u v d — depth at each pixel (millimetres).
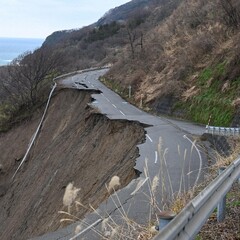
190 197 7641
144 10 123812
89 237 7723
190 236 4574
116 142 25719
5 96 68875
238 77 30188
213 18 46281
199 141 22250
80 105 43312
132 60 59031
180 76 38656
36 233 19703
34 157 41938
